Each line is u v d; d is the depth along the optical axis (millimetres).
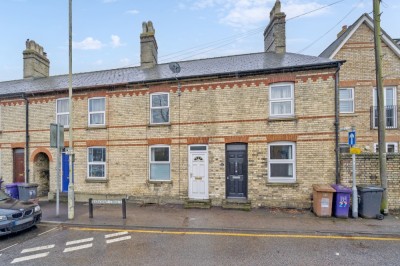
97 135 12781
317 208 9258
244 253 6191
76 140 13016
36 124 13828
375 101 14188
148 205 11398
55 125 9281
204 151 11586
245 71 11008
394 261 5703
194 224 8422
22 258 6055
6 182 14102
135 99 12414
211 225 8281
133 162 12273
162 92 12133
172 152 11836
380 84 9602
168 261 5793
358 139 14039
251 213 9781
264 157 10906
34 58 17375
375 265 5520
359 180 9984
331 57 14602
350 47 14547
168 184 11781
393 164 9633
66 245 6852
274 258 5902
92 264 5691
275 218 9039
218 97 11469
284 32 13883
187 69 13164
